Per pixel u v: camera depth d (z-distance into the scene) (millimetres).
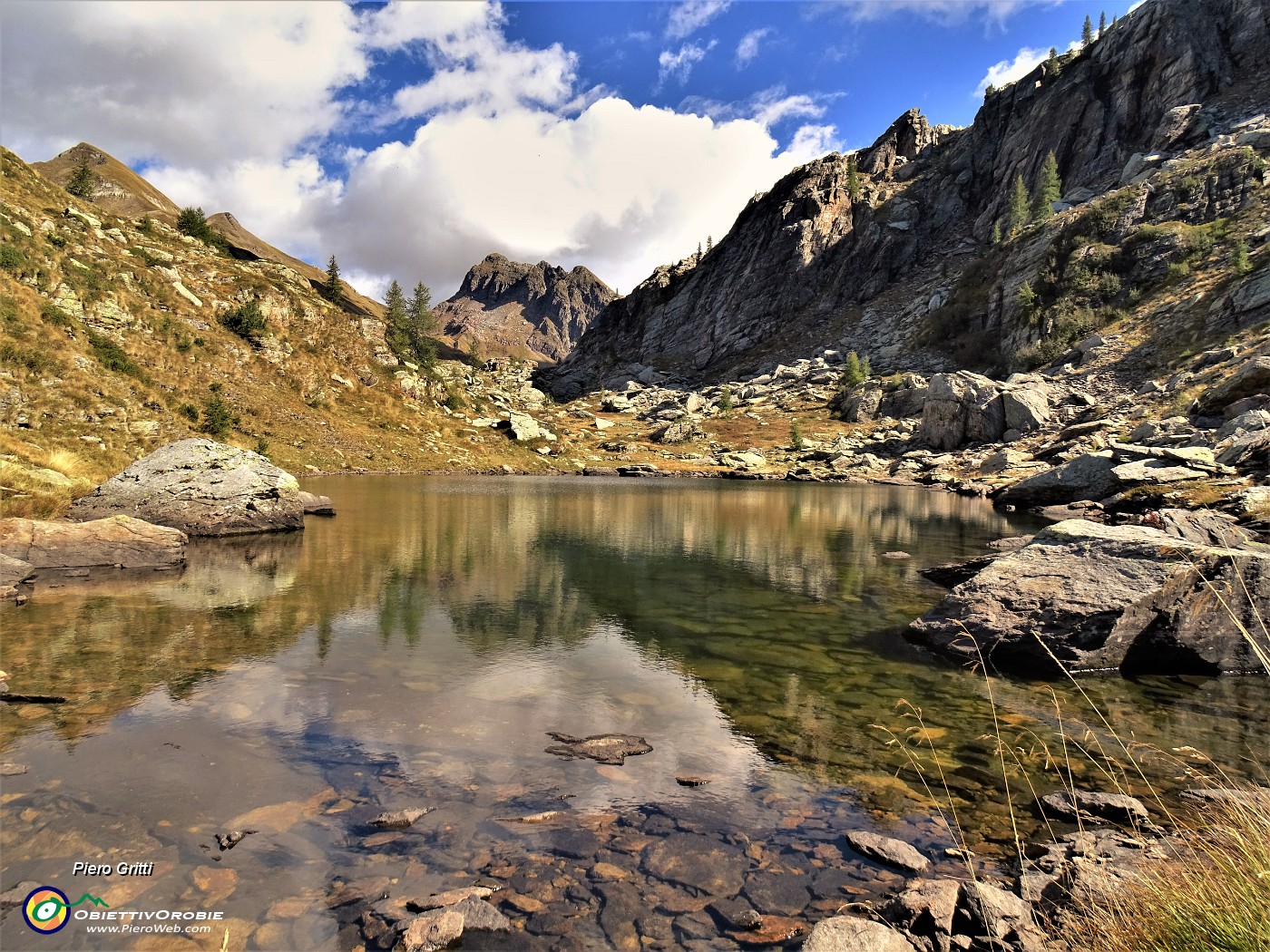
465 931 4527
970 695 10117
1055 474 41719
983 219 177750
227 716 8078
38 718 7734
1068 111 168625
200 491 24047
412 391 95875
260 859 5254
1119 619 11367
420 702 9016
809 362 163375
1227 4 156250
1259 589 11680
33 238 57438
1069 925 4395
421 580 17516
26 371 38719
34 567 15516
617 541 26562
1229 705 9742
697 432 128375
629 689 10031
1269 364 45000
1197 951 3697
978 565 18250
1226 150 120125
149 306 67062
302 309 89625
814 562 22375
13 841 5234
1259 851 4004
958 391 89750
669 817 6309
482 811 6238
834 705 9555
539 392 194875
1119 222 118875
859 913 4867
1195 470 32969
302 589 15742
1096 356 90062
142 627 11891
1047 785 7137
